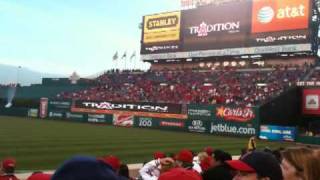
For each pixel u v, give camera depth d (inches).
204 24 2667.3
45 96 3250.5
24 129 1793.8
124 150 1173.7
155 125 2349.9
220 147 1386.6
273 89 2204.7
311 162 176.1
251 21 2463.1
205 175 321.1
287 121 2065.7
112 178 99.8
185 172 171.6
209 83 2566.4
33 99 3043.8
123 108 2513.5
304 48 2262.6
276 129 1870.1
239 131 1998.0
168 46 2834.6
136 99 2605.8
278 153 461.1
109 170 101.3
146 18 2952.8
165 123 2308.1
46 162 895.7
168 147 1300.4
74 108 2775.6
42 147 1162.0
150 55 2930.6
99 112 2640.3
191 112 2199.8
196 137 1785.2
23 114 3080.7
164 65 3014.3
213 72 2691.9
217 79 2583.7
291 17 2308.1
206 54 2650.1
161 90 2664.9
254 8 2453.2
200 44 2684.5
